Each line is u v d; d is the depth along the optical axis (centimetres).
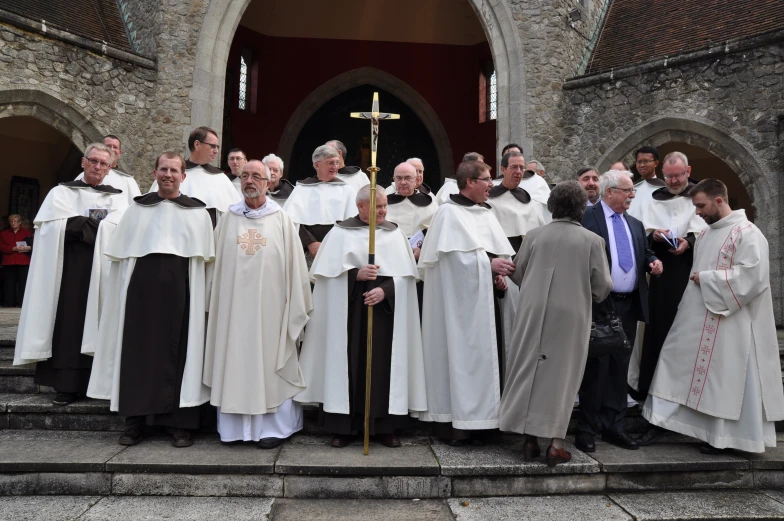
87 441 382
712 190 397
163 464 335
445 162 1608
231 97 1486
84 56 960
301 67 1593
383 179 1633
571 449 380
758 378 371
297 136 1602
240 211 396
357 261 391
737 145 917
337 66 1602
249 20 1520
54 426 411
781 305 861
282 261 391
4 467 334
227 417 377
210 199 482
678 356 396
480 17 1120
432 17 1573
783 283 863
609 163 1052
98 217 439
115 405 369
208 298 396
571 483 347
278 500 331
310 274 406
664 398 396
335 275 389
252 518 304
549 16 1107
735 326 377
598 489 349
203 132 495
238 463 338
